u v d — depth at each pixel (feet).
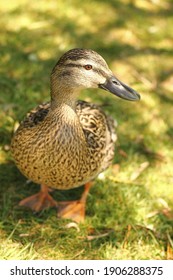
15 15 4.98
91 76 3.20
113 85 3.24
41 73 4.51
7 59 4.58
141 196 3.80
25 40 4.76
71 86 3.21
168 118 4.32
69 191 3.79
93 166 3.43
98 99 4.35
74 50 3.21
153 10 5.22
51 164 3.29
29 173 3.40
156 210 3.73
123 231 3.59
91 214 3.69
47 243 3.49
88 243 3.52
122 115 4.29
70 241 3.52
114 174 3.91
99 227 3.61
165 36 4.98
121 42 4.86
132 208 3.72
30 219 3.59
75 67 3.18
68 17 5.02
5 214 3.60
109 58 4.71
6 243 3.43
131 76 4.59
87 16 5.06
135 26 5.03
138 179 3.90
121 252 3.50
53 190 3.78
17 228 3.54
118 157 4.00
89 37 4.86
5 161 3.88
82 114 3.55
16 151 3.38
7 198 3.69
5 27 4.86
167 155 4.07
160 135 4.19
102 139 3.50
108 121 3.70
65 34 4.86
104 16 5.08
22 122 3.48
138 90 4.48
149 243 3.55
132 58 4.73
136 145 4.10
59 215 3.63
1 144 3.97
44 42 4.76
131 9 5.19
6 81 4.39
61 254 3.46
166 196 3.83
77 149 3.29
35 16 4.99
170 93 4.50
